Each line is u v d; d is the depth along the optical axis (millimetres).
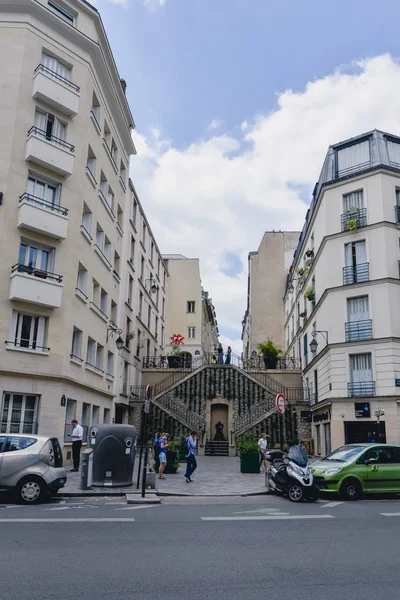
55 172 20438
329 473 14117
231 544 7762
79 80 22312
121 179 30531
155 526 9023
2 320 18078
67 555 6828
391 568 6590
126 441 14641
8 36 20297
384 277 25688
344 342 26344
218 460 27422
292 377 37531
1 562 6426
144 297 39562
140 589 5555
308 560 6941
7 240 18562
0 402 17672
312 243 33156
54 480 11805
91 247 23375
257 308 50812
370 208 26953
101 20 23438
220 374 34969
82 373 22203
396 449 15023
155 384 38219
